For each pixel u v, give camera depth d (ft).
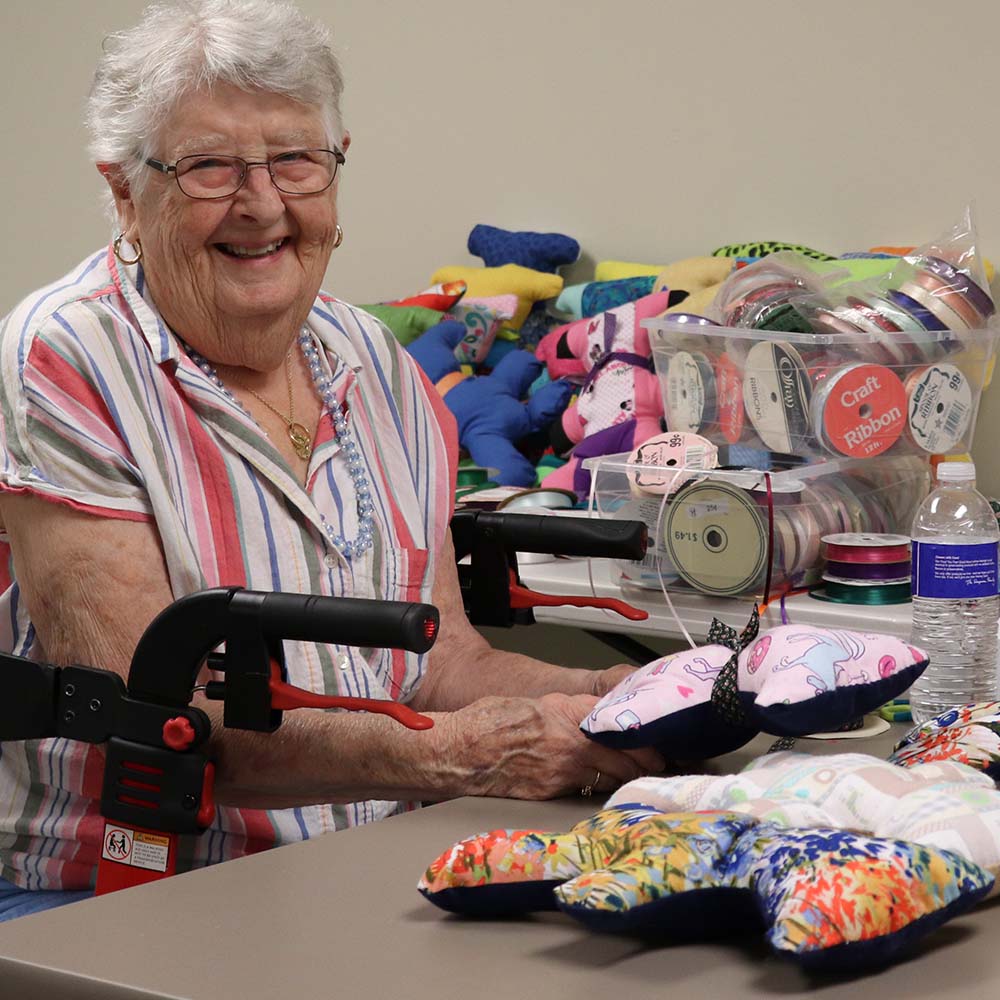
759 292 6.61
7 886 5.01
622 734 3.79
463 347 10.59
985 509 5.66
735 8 9.98
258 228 4.73
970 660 4.92
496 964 2.80
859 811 3.01
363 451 5.27
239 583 4.76
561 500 7.89
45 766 4.85
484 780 4.06
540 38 10.96
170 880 3.38
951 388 6.47
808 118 9.77
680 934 2.86
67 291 4.84
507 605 5.29
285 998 2.66
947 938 2.83
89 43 13.74
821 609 6.01
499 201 11.39
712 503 6.20
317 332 5.35
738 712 3.77
